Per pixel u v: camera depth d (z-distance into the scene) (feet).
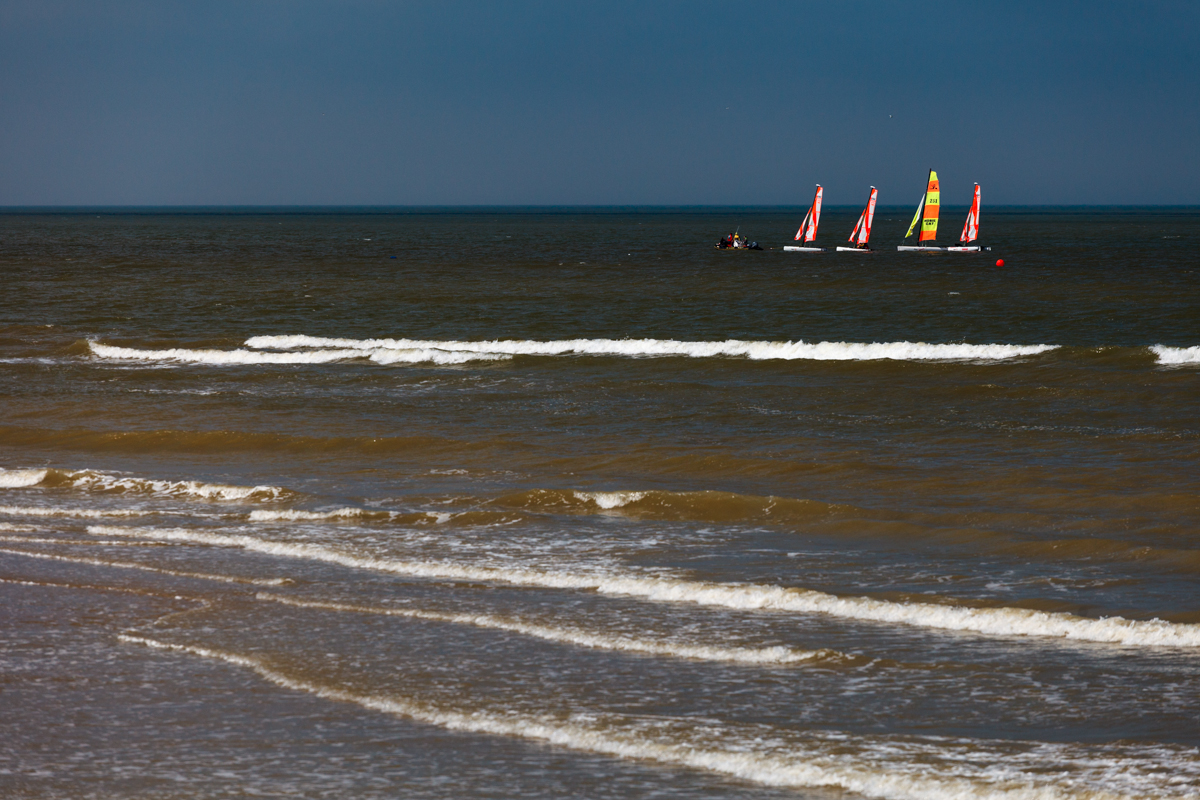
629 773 105.81
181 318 576.20
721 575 171.22
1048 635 142.00
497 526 202.90
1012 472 236.63
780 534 196.03
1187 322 530.68
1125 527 195.31
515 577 170.81
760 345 440.45
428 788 103.45
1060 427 285.23
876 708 119.96
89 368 410.72
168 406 333.01
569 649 139.95
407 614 154.20
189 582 170.40
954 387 342.23
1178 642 137.69
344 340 469.57
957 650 137.59
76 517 212.43
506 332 521.24
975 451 259.60
